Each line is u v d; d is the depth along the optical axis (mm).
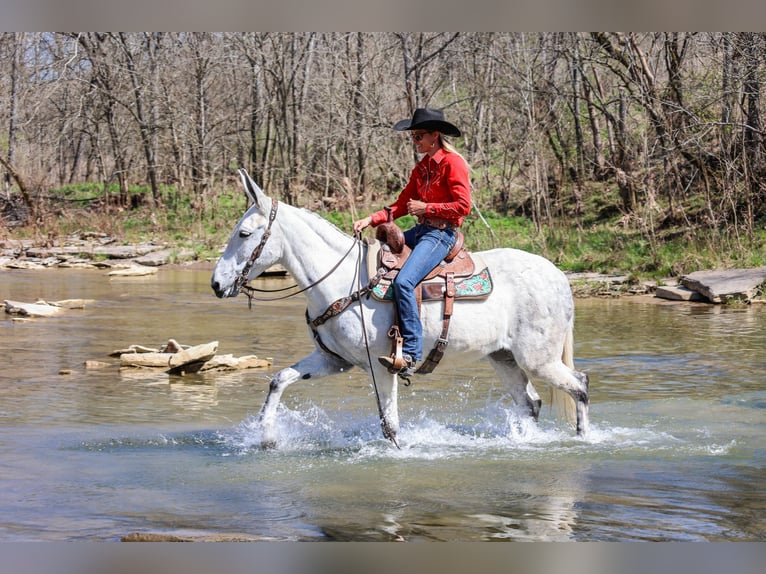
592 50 25344
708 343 12695
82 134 44625
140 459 7102
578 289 18797
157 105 37094
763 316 15258
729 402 9125
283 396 9594
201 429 8133
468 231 25984
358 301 7199
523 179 30094
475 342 7387
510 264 7590
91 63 36875
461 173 7246
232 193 37062
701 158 22359
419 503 5965
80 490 6270
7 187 37312
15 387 9883
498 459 7082
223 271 7191
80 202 38281
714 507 5875
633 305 17109
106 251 27797
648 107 23016
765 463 6953
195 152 36281
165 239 30406
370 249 7352
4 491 6234
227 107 39469
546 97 27781
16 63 37562
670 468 6812
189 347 11633
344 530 5438
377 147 30719
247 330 14195
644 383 10133
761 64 20906
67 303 16984
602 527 5492
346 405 9172
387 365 7031
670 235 22750
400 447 7449
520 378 7828
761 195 22406
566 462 6988
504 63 27047
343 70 31406
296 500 6039
